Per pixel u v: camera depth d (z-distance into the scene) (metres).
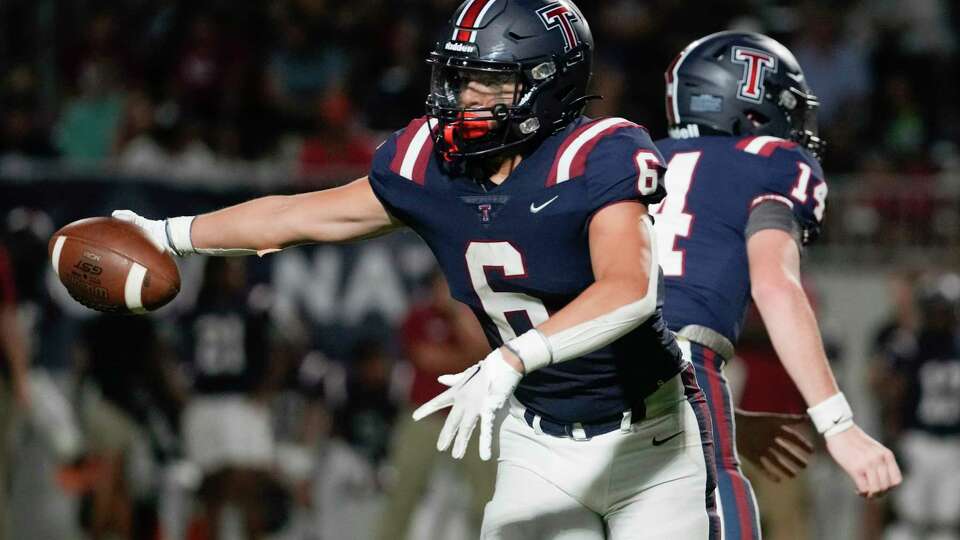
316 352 24.41
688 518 11.02
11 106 28.77
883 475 11.16
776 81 12.89
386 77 32.31
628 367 10.66
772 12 35.81
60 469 23.52
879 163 29.78
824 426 11.30
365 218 10.83
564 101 10.24
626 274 9.52
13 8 32.00
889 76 34.53
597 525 11.22
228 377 23.80
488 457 9.11
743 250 12.16
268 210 11.11
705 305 12.01
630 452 10.99
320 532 24.41
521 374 9.34
